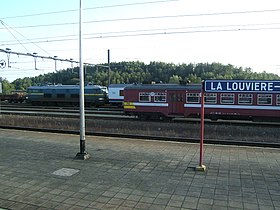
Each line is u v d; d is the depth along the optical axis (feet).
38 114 93.09
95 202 20.79
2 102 187.93
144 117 82.64
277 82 68.13
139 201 20.85
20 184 24.49
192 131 59.36
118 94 134.72
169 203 20.45
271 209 19.42
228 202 20.53
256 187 23.47
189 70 335.26
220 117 74.54
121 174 26.91
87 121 73.20
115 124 68.39
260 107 70.03
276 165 29.66
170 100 78.84
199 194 22.03
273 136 54.29
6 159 32.35
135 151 35.83
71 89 147.13
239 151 35.78
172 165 29.71
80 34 32.45
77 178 25.88
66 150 36.58
